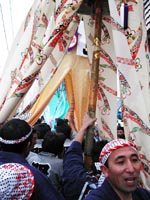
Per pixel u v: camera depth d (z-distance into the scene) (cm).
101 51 292
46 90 402
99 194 152
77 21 283
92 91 253
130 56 220
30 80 249
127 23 226
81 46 440
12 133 198
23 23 289
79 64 477
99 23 261
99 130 293
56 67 279
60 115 638
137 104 215
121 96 221
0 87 274
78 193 197
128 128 218
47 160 279
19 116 261
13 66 273
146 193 168
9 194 141
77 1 245
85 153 239
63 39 278
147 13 509
